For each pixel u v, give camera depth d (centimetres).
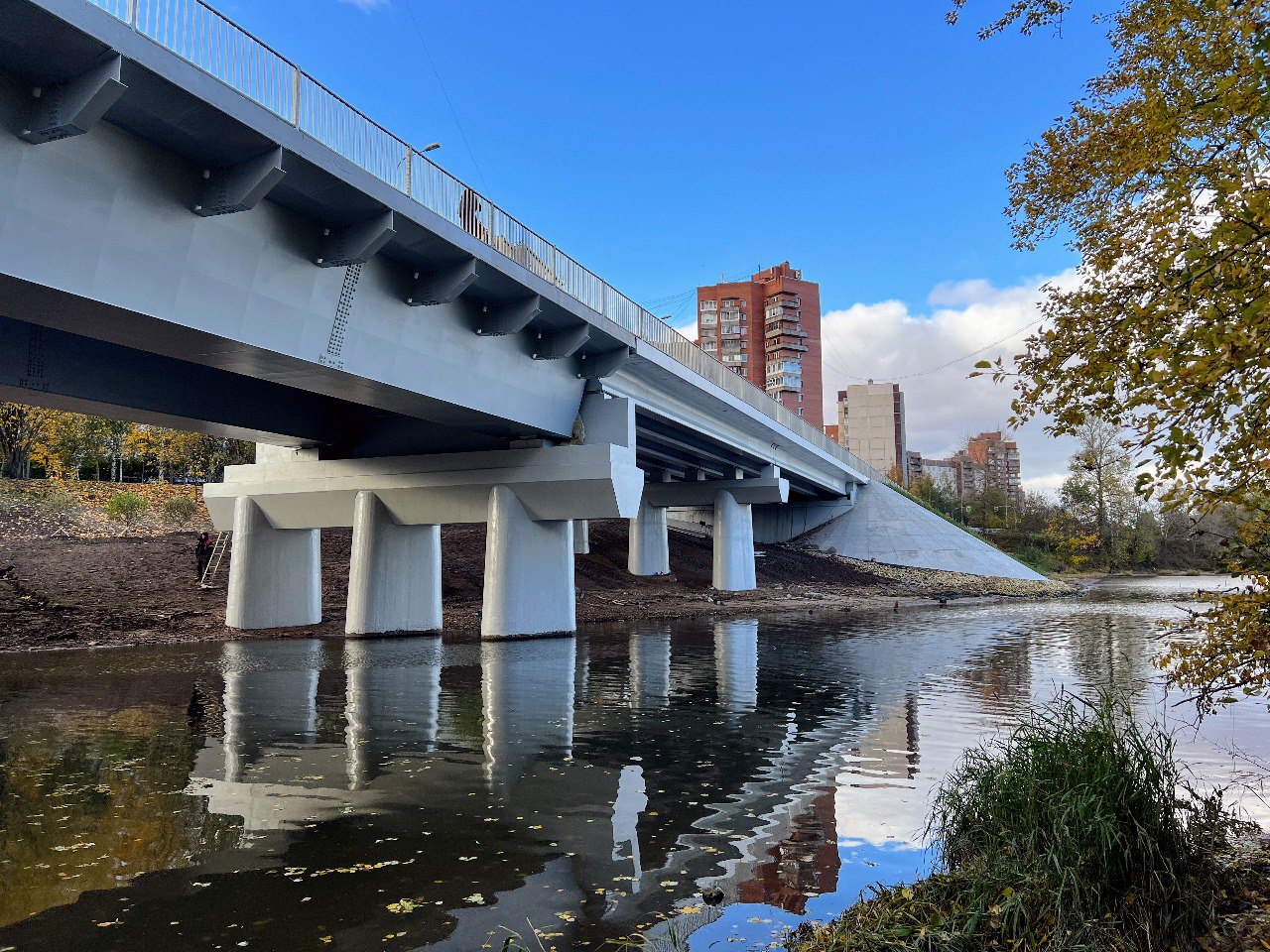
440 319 2222
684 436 4344
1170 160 652
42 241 1276
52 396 2038
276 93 1562
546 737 1359
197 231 1520
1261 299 421
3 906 679
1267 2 538
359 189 1650
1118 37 914
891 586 6138
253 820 909
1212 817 793
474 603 3694
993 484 13038
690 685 1909
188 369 2367
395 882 734
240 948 604
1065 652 2594
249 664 2234
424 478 2969
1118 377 538
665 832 869
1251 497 593
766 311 15488
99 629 2784
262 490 3098
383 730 1414
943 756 1216
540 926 642
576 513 2852
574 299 2525
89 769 1142
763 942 615
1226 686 655
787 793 1016
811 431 6028
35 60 1172
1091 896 584
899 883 725
